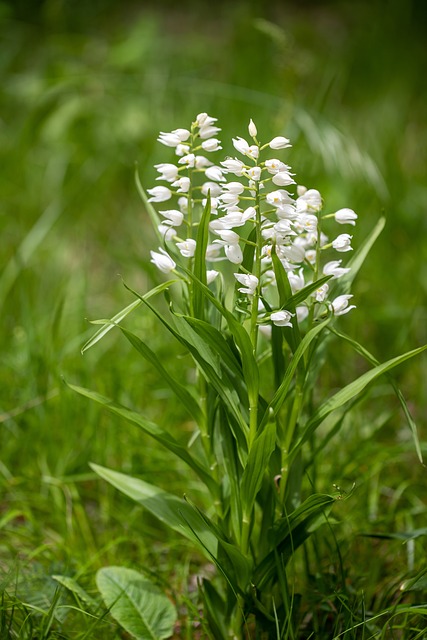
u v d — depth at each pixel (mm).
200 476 1244
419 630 1249
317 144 1741
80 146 2201
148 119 2230
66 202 1971
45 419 1472
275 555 1226
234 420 1213
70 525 1378
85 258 1745
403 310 1631
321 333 1229
